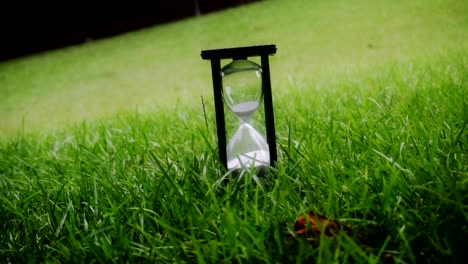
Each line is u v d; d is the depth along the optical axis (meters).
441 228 0.51
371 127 0.68
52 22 5.35
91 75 3.04
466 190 0.53
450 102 0.73
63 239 0.57
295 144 0.67
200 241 0.52
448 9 2.56
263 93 0.60
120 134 0.86
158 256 0.52
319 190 0.57
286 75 1.74
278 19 3.74
